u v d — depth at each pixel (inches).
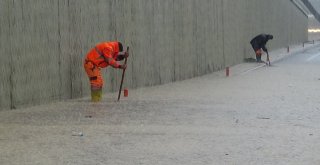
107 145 517.0
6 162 444.8
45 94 816.3
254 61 2017.7
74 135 565.3
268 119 684.1
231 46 1829.5
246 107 800.9
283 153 483.2
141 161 452.1
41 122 644.1
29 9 776.3
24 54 767.1
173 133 582.6
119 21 1031.0
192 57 1416.1
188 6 1384.1
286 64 2003.0
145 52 1140.5
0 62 720.3
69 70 872.9
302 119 684.7
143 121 661.3
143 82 1134.4
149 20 1159.6
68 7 867.4
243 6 2038.6
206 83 1236.5
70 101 852.0
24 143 521.7
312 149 500.1
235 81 1284.4
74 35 884.0
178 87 1136.2
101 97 866.8
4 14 725.9
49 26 821.2
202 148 504.7
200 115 716.0
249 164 442.0
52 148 500.7
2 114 703.1
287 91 1039.6
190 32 1401.3
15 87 751.7
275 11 3019.2
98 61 844.0
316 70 1664.6
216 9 1635.1
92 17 937.5
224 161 452.8
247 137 560.7
